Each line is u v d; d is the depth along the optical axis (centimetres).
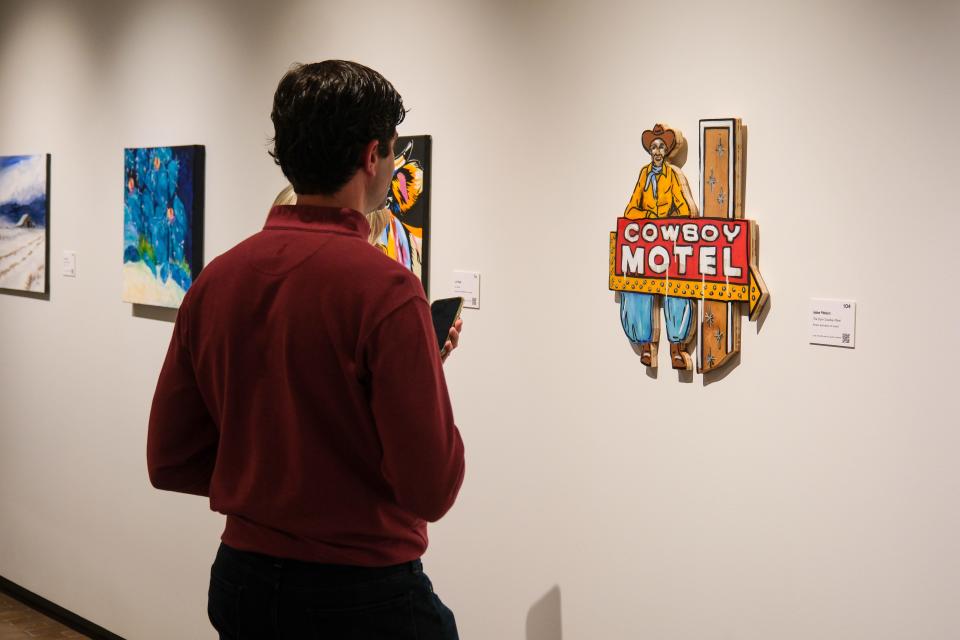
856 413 198
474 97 264
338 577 140
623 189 234
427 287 278
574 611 250
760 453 212
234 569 146
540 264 252
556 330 249
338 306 133
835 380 200
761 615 214
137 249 366
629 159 232
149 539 376
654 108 227
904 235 190
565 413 249
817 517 204
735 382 215
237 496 144
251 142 328
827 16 198
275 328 137
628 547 238
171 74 356
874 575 197
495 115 260
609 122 236
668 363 226
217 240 342
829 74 198
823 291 201
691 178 220
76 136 398
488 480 268
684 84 221
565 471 250
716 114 216
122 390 383
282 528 141
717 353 215
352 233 139
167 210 353
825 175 200
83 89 394
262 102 324
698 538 224
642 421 233
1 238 439
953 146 183
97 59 387
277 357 137
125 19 374
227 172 337
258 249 141
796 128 204
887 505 195
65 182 405
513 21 254
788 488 208
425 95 277
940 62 184
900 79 189
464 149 267
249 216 330
